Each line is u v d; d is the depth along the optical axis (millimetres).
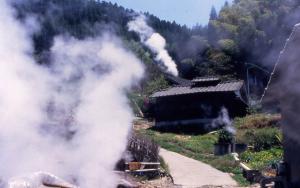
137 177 16266
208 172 18922
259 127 28984
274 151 21891
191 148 25828
